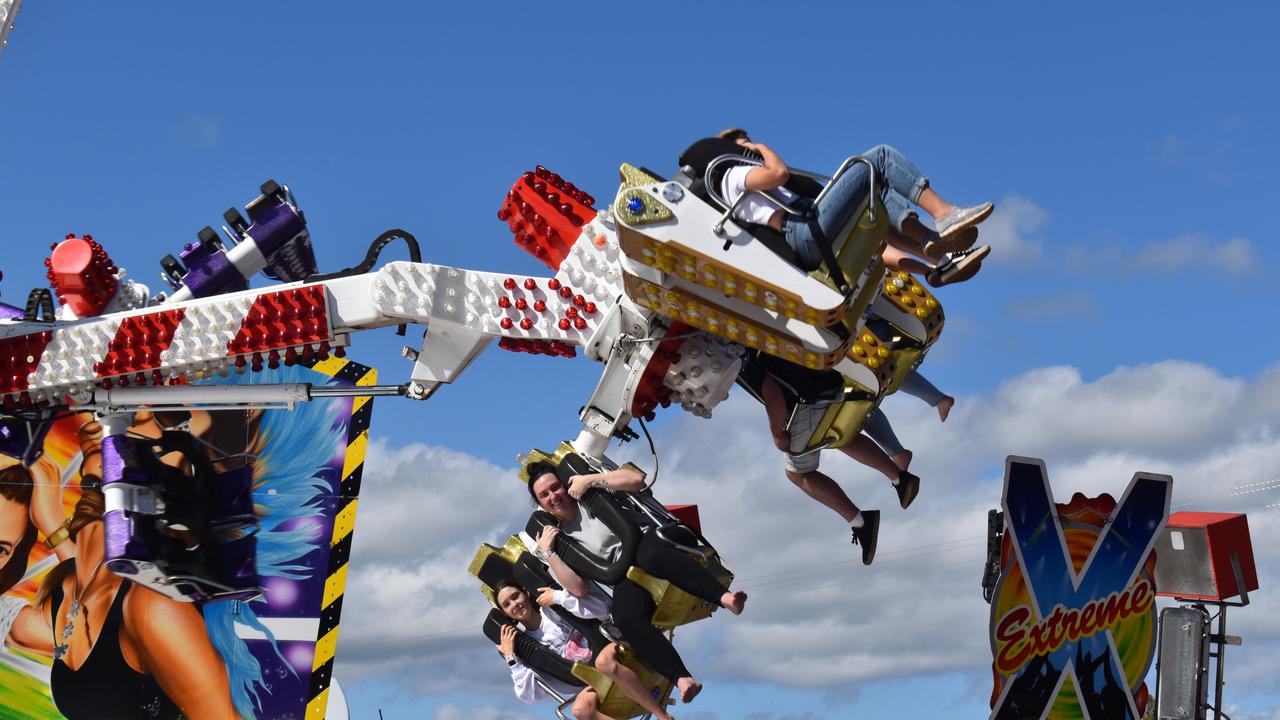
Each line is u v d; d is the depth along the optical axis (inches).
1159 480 448.1
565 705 374.6
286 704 526.9
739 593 342.0
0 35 409.1
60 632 527.8
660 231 300.0
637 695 358.0
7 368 359.3
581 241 343.9
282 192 372.8
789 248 299.6
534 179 349.7
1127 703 440.5
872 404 357.4
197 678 528.4
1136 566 445.1
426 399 361.4
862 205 300.4
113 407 366.9
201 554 405.4
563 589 366.9
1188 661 478.9
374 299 345.1
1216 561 486.3
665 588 344.8
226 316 349.4
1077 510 438.6
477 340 350.0
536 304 345.1
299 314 345.4
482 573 380.2
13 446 376.2
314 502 537.6
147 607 531.5
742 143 303.0
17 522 530.3
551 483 354.0
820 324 300.0
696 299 314.8
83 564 530.6
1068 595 432.5
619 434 355.9
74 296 365.1
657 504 361.1
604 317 341.4
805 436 365.7
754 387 362.9
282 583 533.3
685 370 339.0
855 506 390.9
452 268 347.3
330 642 531.8
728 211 297.3
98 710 524.4
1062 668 430.9
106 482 374.9
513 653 378.3
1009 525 423.5
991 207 293.9
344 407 543.5
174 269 370.3
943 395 398.6
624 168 308.5
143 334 352.5
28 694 523.5
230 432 536.4
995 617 421.1
